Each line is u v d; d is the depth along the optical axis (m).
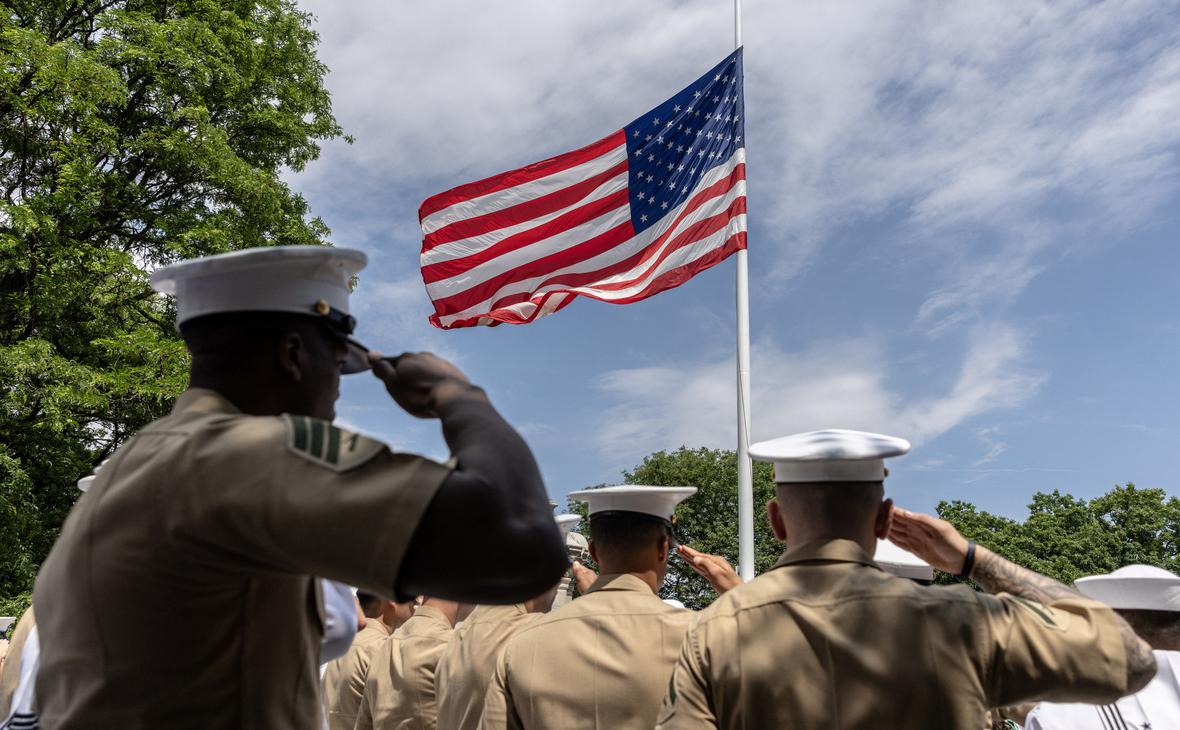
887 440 2.47
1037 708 3.23
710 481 42.34
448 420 1.44
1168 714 3.03
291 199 18.44
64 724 1.34
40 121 14.27
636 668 2.95
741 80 9.01
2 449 13.59
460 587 1.26
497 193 9.26
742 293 8.55
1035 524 46.56
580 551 4.78
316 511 1.24
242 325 1.52
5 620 10.52
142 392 13.90
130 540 1.32
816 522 2.40
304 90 19.33
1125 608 3.07
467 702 3.80
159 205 16.92
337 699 5.36
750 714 2.21
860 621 2.20
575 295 9.12
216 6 16.66
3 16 13.74
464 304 9.15
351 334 1.62
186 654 1.33
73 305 15.20
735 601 2.36
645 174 9.19
